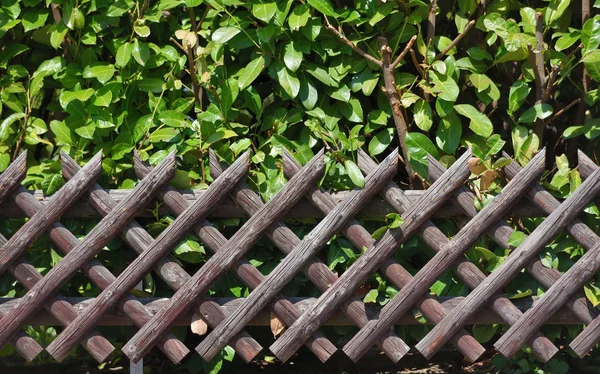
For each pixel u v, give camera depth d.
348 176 3.96
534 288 3.94
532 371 4.21
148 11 4.09
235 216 3.92
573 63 4.29
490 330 4.01
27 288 3.87
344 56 4.10
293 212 3.90
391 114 4.09
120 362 4.43
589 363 4.31
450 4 4.31
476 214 3.83
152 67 4.08
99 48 4.16
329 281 3.87
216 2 4.04
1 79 4.16
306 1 4.07
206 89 4.08
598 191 3.82
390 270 3.87
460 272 3.87
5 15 4.09
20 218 3.94
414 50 4.16
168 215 3.95
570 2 4.28
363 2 4.08
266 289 3.84
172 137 3.98
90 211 3.89
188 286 3.83
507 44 3.96
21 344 3.88
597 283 3.92
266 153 4.09
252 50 4.14
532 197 3.85
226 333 3.86
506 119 4.36
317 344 3.89
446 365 4.44
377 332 3.86
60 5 4.19
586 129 4.05
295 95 4.00
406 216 3.83
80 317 3.83
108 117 4.04
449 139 4.05
